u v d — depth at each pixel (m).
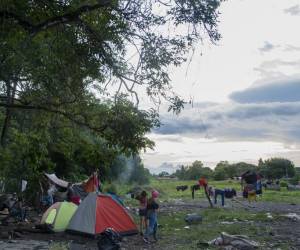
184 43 12.95
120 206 18.33
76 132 26.81
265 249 14.74
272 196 47.88
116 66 14.14
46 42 13.45
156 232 17.67
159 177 160.12
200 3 11.98
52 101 19.22
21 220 22.77
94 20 13.84
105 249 11.46
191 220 22.44
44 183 29.44
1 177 29.81
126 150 18.91
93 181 27.20
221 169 139.12
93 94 19.88
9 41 12.48
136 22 13.02
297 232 18.84
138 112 17.83
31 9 12.76
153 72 14.02
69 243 16.22
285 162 132.00
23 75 16.73
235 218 24.25
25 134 28.73
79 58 14.08
